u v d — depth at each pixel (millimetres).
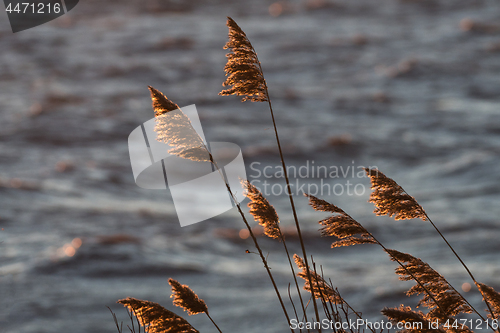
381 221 86875
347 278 54875
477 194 105562
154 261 60594
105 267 56281
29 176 112438
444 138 158500
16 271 51000
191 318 44562
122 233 73438
